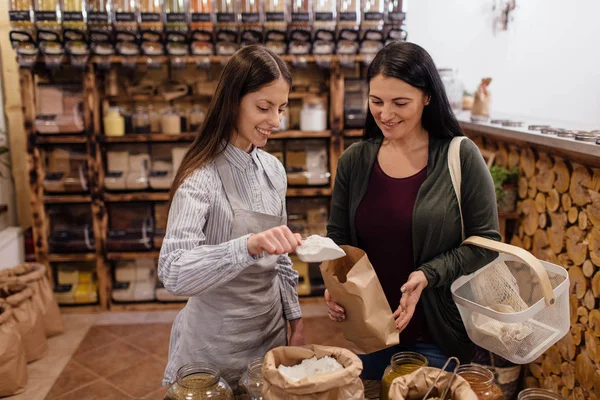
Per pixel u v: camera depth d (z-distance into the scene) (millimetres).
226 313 1621
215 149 1541
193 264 1335
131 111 4070
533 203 2881
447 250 1735
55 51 3686
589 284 2369
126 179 4004
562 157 2572
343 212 1902
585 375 2342
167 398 1363
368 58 3811
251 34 3758
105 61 3754
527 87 4492
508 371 2701
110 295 4125
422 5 4379
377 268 1818
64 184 3969
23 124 4152
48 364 3340
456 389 1265
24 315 3312
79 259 4059
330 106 4023
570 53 4434
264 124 1514
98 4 3688
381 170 1803
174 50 3742
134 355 3453
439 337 1786
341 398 1234
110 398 2971
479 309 1464
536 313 1450
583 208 2406
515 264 1657
